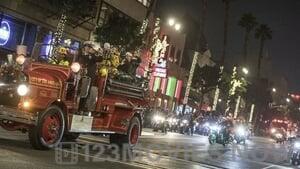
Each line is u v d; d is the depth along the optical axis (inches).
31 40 1178.6
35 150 480.7
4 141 522.9
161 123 1346.0
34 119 473.4
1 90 470.3
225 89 2625.5
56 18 1221.7
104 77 579.8
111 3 1489.9
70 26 1278.3
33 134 478.9
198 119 1769.2
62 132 507.5
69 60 565.3
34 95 474.6
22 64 483.5
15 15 1119.0
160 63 1633.9
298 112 5467.5
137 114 680.4
